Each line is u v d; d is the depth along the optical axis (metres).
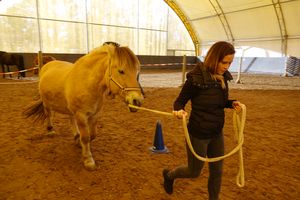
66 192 2.72
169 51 24.59
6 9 16.34
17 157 3.52
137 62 2.70
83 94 2.96
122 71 2.61
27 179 2.96
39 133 4.54
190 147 2.02
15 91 9.32
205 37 24.92
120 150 3.89
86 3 19.19
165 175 2.60
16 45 17.03
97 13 19.81
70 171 3.17
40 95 3.94
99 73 2.90
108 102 7.54
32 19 17.33
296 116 6.31
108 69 2.74
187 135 2.00
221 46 1.93
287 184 3.02
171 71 20.98
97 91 2.98
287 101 8.31
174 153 3.83
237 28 21.73
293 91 10.59
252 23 20.38
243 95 9.38
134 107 2.50
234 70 22.55
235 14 20.91
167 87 11.27
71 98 3.05
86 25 19.45
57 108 3.63
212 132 2.09
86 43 19.72
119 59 2.61
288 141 4.47
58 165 3.32
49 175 3.06
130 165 3.38
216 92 2.04
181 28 24.88
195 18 24.00
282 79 15.58
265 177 3.17
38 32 17.67
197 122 2.08
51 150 3.79
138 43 22.36
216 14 22.14
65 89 3.19
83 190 2.77
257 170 3.34
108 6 20.16
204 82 2.00
